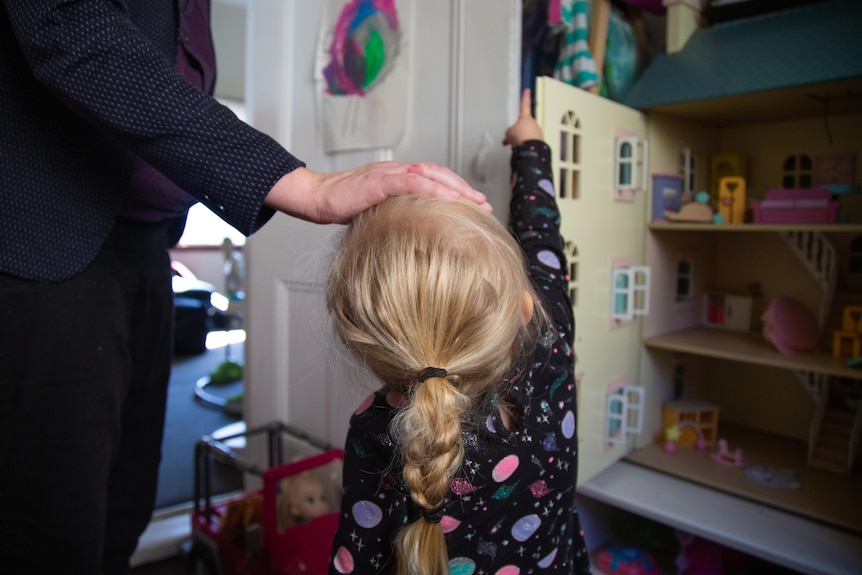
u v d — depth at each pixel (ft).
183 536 5.43
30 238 2.08
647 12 5.35
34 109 2.06
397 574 1.85
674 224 4.53
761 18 4.12
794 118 4.95
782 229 4.04
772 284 5.26
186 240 16.08
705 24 4.55
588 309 4.08
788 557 3.43
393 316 1.87
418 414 1.75
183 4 2.69
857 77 3.49
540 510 2.23
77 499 2.29
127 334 2.71
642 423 4.88
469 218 2.01
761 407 5.38
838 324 4.53
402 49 4.43
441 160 4.25
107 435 2.43
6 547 2.20
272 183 1.90
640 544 4.74
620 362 4.51
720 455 4.65
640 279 4.62
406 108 4.43
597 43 4.38
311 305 5.21
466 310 1.87
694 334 5.06
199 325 13.38
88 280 2.32
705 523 3.79
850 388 4.69
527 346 2.22
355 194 1.93
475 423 2.03
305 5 5.23
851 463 4.36
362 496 2.07
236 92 14.39
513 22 3.81
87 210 2.22
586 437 4.18
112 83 1.82
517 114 3.91
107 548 3.19
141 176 2.58
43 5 1.77
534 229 2.72
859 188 4.14
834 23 3.72
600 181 4.10
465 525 2.08
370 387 2.47
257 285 5.83
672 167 4.87
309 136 5.27
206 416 8.89
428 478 1.73
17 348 2.10
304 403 5.44
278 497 4.75
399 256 1.89
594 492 4.23
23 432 2.16
